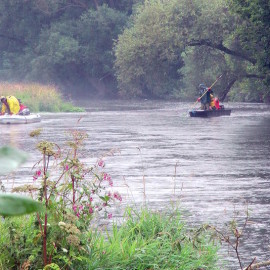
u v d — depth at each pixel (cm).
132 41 14325
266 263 1723
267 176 4309
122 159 5269
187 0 13538
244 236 2531
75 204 1745
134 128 8869
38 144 1642
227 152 5803
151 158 5347
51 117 11631
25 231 1706
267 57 12294
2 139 7219
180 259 1872
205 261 1920
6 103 10231
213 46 13675
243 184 3953
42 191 1609
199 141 6894
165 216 2314
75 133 1864
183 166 4828
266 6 11812
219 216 2908
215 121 10175
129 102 18950
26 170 4456
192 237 1970
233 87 16912
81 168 1794
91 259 1752
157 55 14338
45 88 14188
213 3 13475
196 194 3553
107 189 3659
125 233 2056
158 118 11112
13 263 1602
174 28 13612
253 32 12119
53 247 1606
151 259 1839
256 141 6856
